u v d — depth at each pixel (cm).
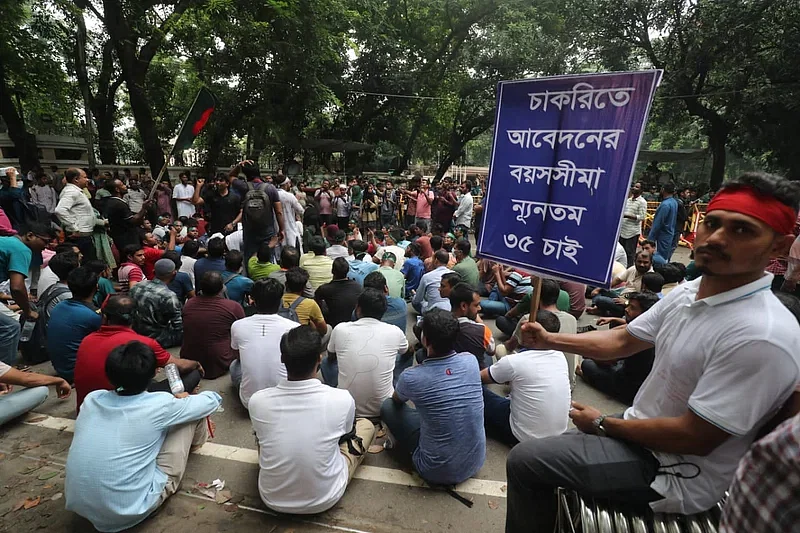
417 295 515
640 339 169
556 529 161
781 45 1359
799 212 128
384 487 260
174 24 1077
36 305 462
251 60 1304
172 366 295
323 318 405
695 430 130
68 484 211
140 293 429
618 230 165
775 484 83
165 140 1648
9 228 409
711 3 1420
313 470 223
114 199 619
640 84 157
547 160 182
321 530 227
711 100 1638
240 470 273
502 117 195
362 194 1360
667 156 2191
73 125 1741
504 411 303
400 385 256
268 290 327
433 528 230
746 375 124
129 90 1268
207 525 229
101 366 281
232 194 738
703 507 141
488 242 202
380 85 1866
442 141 2281
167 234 734
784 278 434
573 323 375
